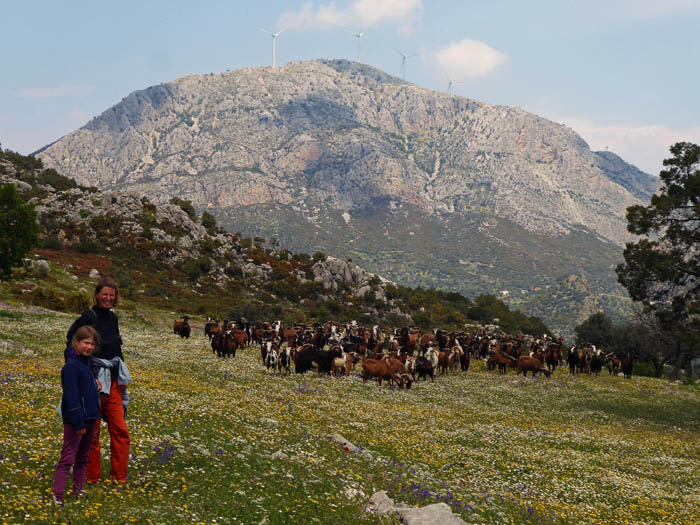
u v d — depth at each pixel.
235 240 152.00
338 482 10.42
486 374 41.66
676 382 47.62
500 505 11.55
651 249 38.09
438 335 49.62
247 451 11.25
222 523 7.04
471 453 17.17
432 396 30.41
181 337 50.09
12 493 6.47
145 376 22.12
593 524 11.21
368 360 31.58
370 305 136.12
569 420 28.53
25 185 134.88
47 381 17.73
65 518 6.11
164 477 8.41
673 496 15.03
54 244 102.06
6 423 10.20
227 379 26.39
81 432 6.84
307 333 41.44
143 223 126.94
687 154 36.72
